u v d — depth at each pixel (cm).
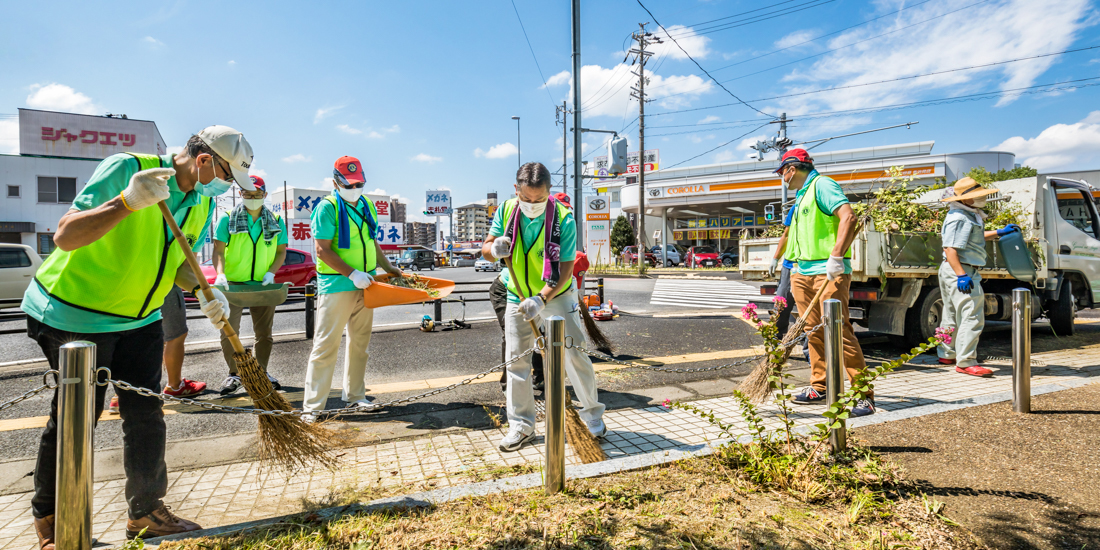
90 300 200
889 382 461
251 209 455
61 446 168
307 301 739
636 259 3409
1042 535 207
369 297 366
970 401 380
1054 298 702
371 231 404
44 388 171
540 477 260
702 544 200
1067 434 312
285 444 238
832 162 3019
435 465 292
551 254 304
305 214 2392
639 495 239
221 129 209
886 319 580
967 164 2814
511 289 322
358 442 330
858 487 245
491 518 218
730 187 3219
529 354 308
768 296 688
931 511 225
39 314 200
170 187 207
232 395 457
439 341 714
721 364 565
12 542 214
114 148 2817
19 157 2522
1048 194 688
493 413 394
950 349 537
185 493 261
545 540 202
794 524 215
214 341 728
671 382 486
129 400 213
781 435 300
